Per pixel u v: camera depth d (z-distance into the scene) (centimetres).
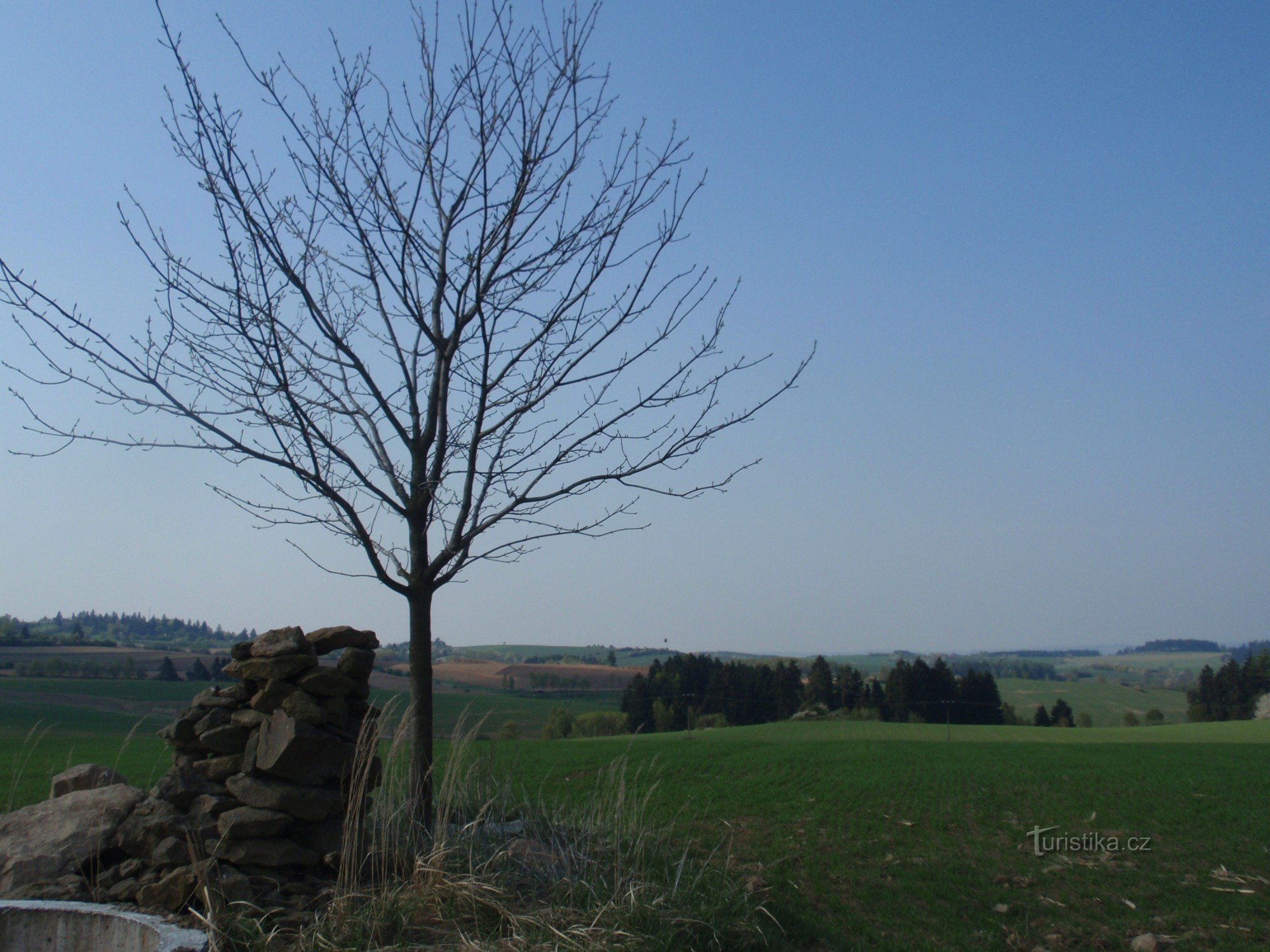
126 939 441
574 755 2336
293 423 650
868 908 900
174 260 639
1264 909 905
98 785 670
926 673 7425
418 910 531
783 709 6688
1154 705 9288
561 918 534
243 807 538
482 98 723
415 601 704
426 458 716
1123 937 817
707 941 599
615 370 741
